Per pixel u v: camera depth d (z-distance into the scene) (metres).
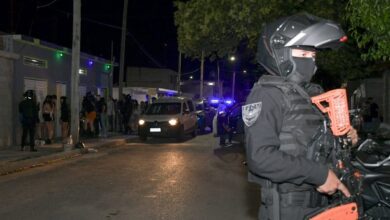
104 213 8.05
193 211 8.18
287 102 2.73
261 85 2.82
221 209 8.33
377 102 19.88
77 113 17.56
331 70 13.85
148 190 10.03
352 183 2.85
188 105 24.31
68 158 15.77
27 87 19.75
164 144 21.23
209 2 9.45
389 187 5.16
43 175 12.12
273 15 9.84
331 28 2.90
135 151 18.06
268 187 2.80
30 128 16.45
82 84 25.84
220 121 17.64
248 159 2.70
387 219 5.28
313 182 2.60
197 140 23.53
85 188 10.28
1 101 17.75
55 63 22.12
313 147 2.73
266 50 2.97
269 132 2.66
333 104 2.80
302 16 2.98
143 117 22.77
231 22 9.61
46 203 8.81
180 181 11.14
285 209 2.74
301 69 2.91
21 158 14.45
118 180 11.31
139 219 7.65
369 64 14.25
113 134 25.55
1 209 8.35
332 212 2.65
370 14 5.21
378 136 6.70
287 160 2.58
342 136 2.89
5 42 18.34
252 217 7.77
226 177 11.70
